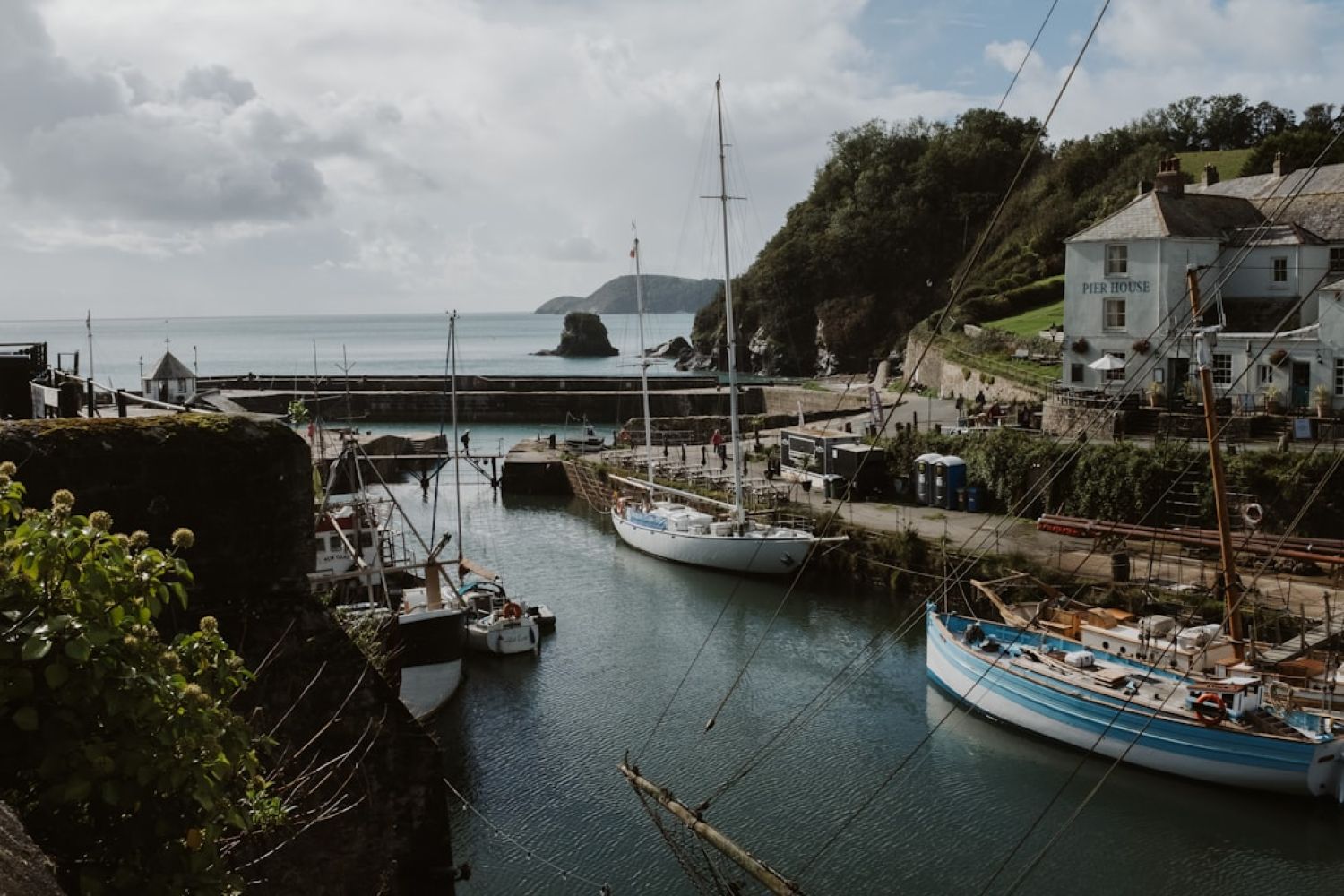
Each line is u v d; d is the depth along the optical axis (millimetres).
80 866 6152
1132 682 26344
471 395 98562
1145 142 113875
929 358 79000
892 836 22328
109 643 6246
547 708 29312
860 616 37094
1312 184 54500
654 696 30125
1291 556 31594
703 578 42812
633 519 47969
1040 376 60531
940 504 45094
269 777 10531
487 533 52844
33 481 10703
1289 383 43156
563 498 63375
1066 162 119000
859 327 130250
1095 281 50938
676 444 71062
